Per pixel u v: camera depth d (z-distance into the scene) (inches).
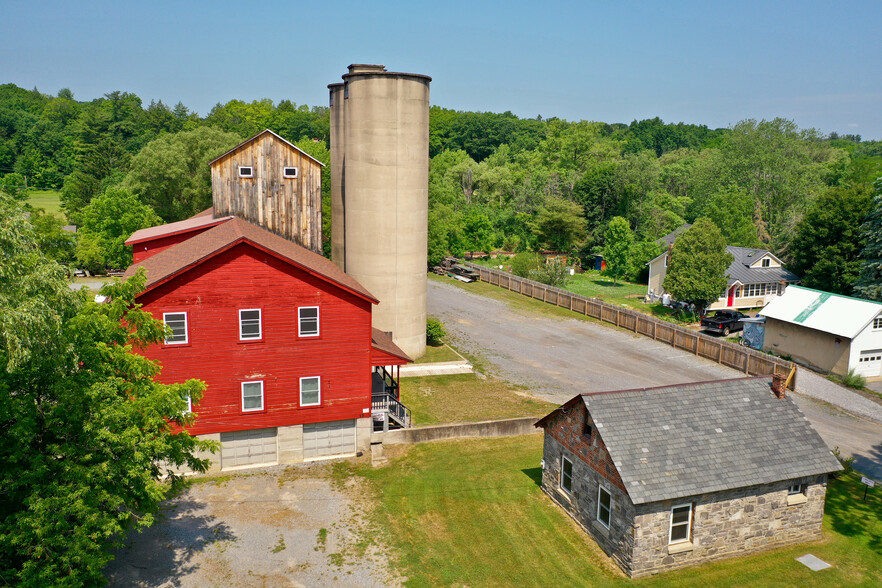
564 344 1743.4
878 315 1520.7
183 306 932.6
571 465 855.7
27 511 568.1
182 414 716.0
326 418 1029.2
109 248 2429.9
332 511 869.2
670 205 3570.4
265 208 1331.2
